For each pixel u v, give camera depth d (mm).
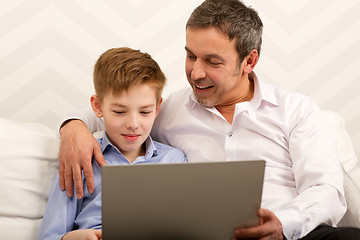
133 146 1249
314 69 2014
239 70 1353
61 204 1162
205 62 1311
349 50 2033
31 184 1232
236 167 875
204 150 1389
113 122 1218
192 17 1316
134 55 1268
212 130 1392
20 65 1707
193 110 1433
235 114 1365
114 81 1180
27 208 1222
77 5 1730
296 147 1335
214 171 865
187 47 1316
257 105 1392
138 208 868
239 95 1432
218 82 1321
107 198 846
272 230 1008
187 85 1898
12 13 1672
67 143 1200
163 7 1824
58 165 1290
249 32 1323
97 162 1198
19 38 1691
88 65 1773
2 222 1188
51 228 1130
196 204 888
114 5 1769
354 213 1312
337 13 1995
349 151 1644
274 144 1373
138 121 1214
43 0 1694
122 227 883
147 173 838
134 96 1188
